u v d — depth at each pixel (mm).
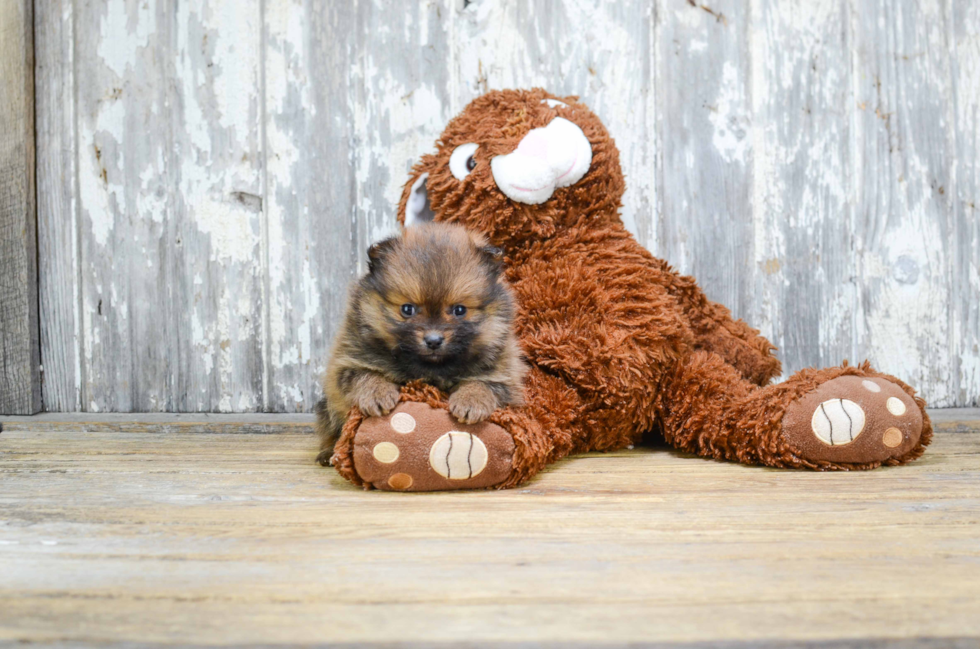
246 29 1127
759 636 728
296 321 1142
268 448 1040
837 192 1147
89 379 1143
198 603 752
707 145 1141
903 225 1151
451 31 1130
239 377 1143
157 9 1124
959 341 1152
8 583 770
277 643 722
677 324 1014
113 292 1139
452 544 813
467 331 925
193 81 1129
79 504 879
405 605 750
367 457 901
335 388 946
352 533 828
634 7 1134
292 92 1130
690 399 1006
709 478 938
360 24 1128
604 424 1002
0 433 1094
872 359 1152
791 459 956
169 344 1142
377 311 933
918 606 750
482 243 961
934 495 894
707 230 1144
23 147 1118
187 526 839
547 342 984
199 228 1137
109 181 1132
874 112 1146
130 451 1026
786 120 1144
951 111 1149
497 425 912
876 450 950
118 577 775
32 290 1128
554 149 1006
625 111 1137
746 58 1140
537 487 918
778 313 1149
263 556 798
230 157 1133
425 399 917
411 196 1077
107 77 1127
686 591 762
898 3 1143
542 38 1133
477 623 736
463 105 1134
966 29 1147
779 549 807
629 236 1056
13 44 1113
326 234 1138
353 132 1133
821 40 1142
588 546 810
